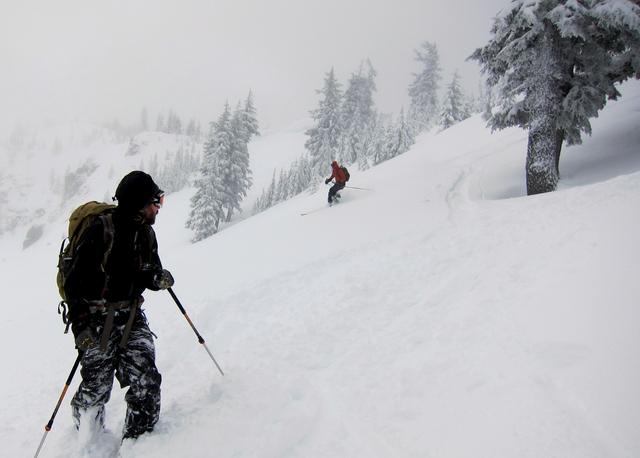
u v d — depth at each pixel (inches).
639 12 446.3
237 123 2171.5
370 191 725.3
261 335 207.8
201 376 176.7
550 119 497.4
